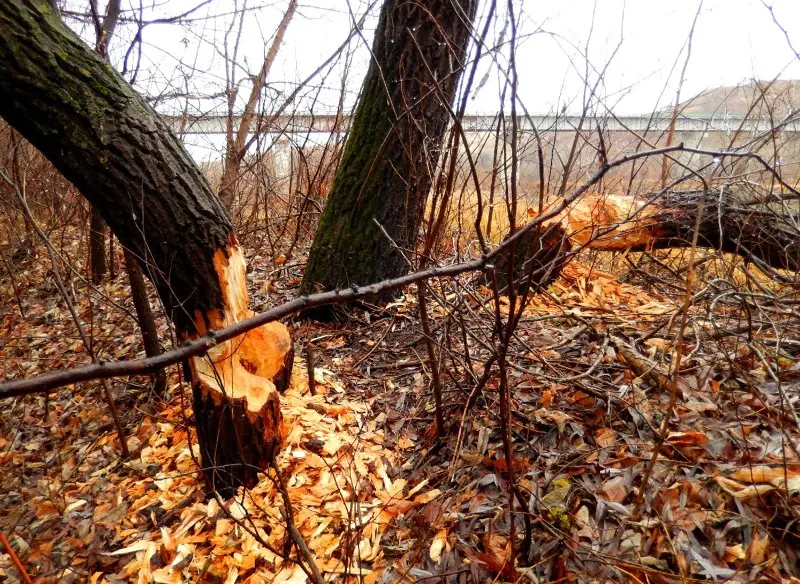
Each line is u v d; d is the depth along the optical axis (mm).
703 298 2799
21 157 5328
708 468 1781
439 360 2611
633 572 1548
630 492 1797
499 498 1953
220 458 2172
